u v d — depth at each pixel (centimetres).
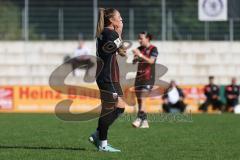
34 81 11944
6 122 6688
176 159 3628
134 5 12738
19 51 12231
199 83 12181
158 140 4700
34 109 10206
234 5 12612
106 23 3894
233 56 12494
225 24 12644
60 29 12469
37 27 12469
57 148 4166
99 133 3934
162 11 12506
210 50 12494
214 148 4191
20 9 12562
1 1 12588
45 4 12644
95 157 3672
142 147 4238
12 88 10231
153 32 12619
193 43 12494
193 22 12706
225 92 9975
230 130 5619
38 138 4853
